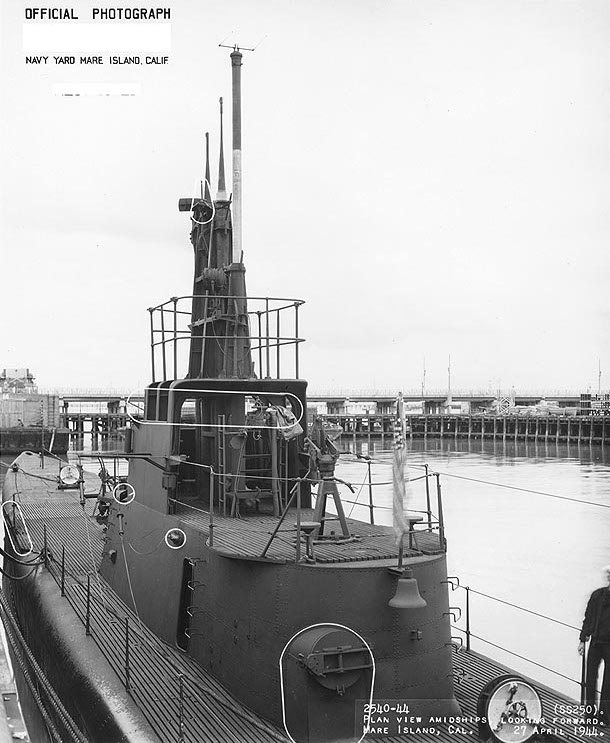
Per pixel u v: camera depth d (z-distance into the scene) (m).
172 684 10.92
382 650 9.66
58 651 12.88
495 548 25.92
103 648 12.27
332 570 9.59
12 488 29.73
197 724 9.79
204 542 11.26
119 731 9.70
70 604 14.53
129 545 14.47
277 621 9.77
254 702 10.02
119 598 14.84
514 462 56.28
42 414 61.19
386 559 10.00
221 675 10.77
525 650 17.88
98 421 76.56
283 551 10.27
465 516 31.78
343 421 91.12
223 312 14.07
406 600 9.29
